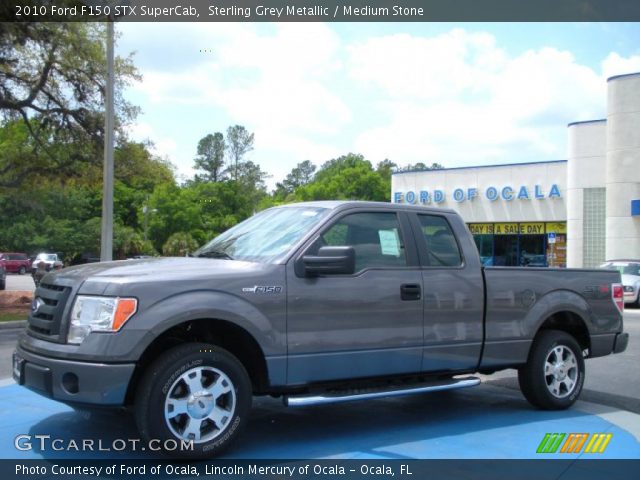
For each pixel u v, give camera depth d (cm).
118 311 449
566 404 664
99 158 2081
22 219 6175
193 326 499
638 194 2759
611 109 2836
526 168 3594
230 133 11850
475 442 541
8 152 2105
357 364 539
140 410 456
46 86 1972
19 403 643
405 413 643
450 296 591
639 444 544
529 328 639
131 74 2066
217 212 9338
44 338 477
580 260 3172
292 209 603
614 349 712
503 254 3706
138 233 7194
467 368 603
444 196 3853
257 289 498
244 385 490
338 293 532
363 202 583
